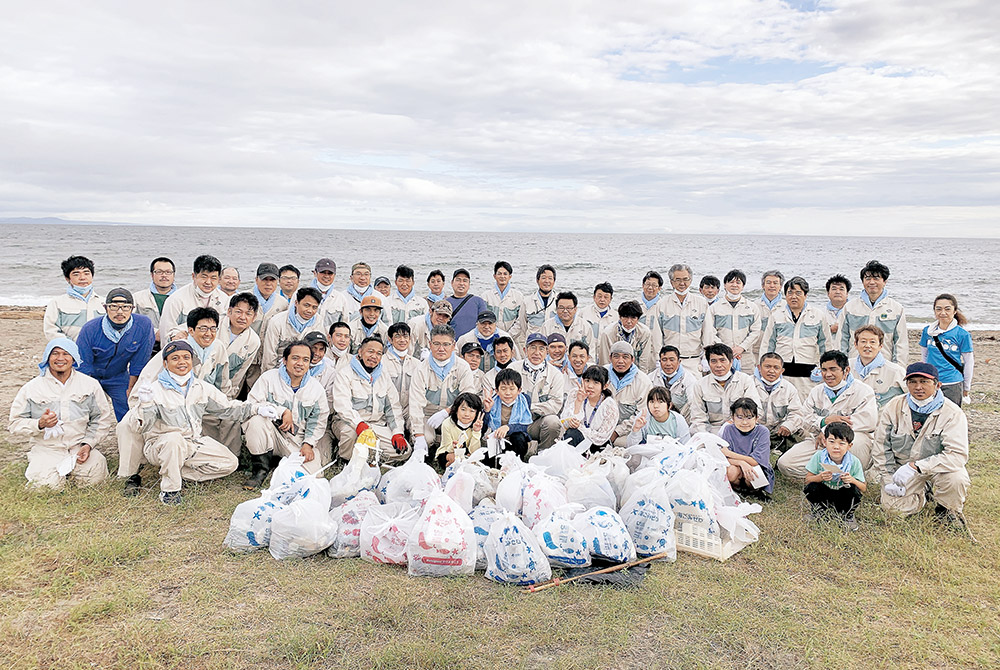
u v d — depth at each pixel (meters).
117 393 6.54
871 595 4.13
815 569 4.45
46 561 4.32
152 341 6.64
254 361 7.34
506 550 4.20
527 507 4.76
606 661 3.39
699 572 4.41
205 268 6.96
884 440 5.63
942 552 4.67
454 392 6.80
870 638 3.61
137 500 5.39
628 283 36.75
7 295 26.12
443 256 59.34
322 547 4.55
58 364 5.64
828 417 6.14
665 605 3.91
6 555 4.35
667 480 4.95
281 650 3.41
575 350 6.81
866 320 7.70
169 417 5.45
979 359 13.73
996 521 5.27
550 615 3.78
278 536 4.46
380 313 7.67
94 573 4.16
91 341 6.33
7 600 3.85
